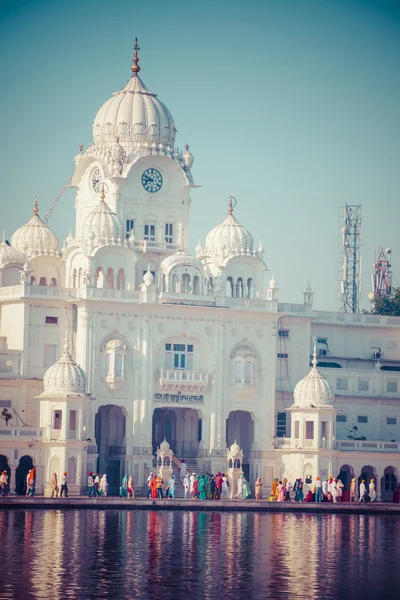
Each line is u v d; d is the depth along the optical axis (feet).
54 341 398.21
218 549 233.55
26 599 180.55
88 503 317.22
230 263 418.10
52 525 266.98
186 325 402.52
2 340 406.21
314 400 398.01
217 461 401.49
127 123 423.64
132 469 391.24
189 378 400.06
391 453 407.03
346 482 408.67
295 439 400.47
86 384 386.52
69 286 410.31
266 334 414.00
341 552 233.55
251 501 326.65
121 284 403.75
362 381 436.35
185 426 417.49
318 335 448.65
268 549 235.61
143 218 421.59
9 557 215.31
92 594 185.26
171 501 322.75
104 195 412.77
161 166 424.87
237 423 419.54
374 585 197.77
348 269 576.61
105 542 238.68
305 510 326.85
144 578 199.11
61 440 370.32
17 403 391.45
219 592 189.47
